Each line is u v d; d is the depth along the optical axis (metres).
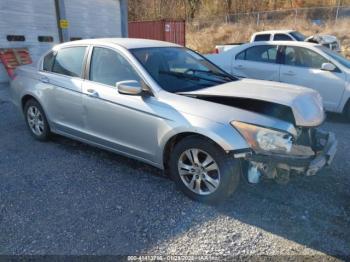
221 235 2.93
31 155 4.65
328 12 26.98
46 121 4.99
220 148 3.20
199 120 3.25
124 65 3.98
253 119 3.16
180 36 20.80
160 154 3.61
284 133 3.09
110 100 3.92
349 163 4.39
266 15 28.53
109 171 4.14
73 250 2.72
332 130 6.07
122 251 2.72
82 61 4.41
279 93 3.60
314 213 3.24
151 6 38.09
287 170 3.09
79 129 4.46
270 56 7.41
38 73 5.00
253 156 3.07
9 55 10.95
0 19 10.61
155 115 3.53
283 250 2.74
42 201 3.44
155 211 3.28
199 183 3.41
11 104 7.70
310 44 7.09
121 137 3.96
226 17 29.45
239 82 4.18
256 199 3.49
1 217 3.16
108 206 3.35
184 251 2.73
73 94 4.37
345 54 16.52
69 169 4.20
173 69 4.11
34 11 11.75
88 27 14.01
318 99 3.81
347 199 3.49
